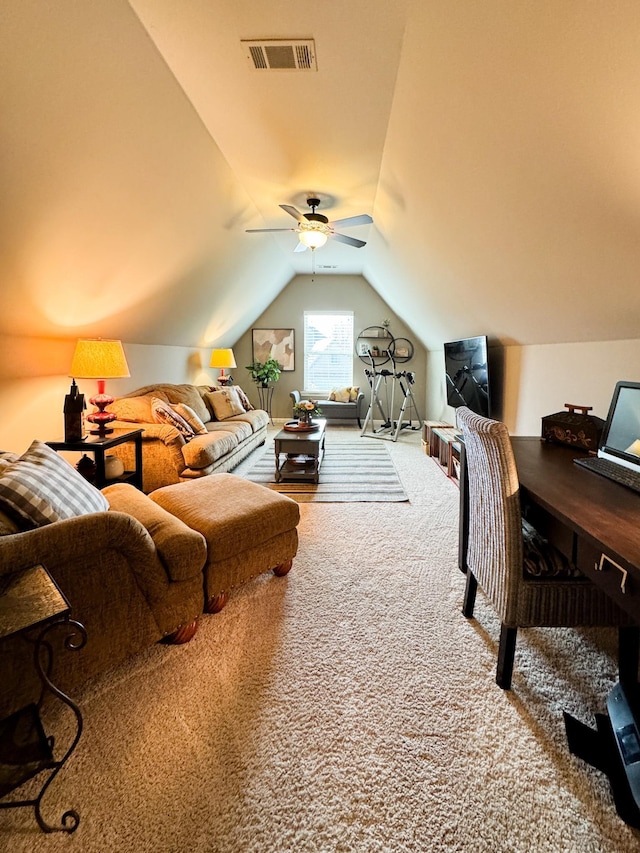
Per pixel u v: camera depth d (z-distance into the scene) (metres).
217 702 1.37
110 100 1.75
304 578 2.15
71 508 1.47
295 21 1.54
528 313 2.68
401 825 1.01
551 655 1.60
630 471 1.50
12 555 1.08
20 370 2.68
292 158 2.67
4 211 1.81
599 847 0.96
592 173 1.38
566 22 1.06
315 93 1.98
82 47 1.50
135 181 2.27
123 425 3.38
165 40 1.65
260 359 7.14
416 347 6.96
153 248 2.97
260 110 2.14
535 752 1.20
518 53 1.23
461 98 1.58
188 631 1.66
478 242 2.41
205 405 4.92
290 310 7.03
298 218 3.29
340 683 1.46
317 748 1.21
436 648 1.64
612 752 1.16
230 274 4.57
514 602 1.37
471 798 1.07
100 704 1.35
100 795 1.07
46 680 0.97
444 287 3.57
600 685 1.45
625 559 0.88
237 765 1.16
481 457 1.49
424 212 2.71
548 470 1.59
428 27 1.42
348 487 3.62
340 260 5.82
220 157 2.64
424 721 1.30
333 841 0.98
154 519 1.70
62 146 1.76
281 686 1.44
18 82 1.45
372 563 2.30
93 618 1.32
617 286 1.80
